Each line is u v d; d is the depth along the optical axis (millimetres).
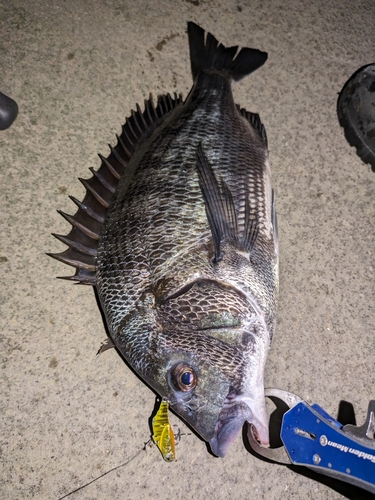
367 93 580
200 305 411
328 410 509
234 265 429
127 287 423
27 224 495
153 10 601
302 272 547
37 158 516
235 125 511
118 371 477
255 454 480
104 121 549
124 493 449
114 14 588
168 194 446
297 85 621
